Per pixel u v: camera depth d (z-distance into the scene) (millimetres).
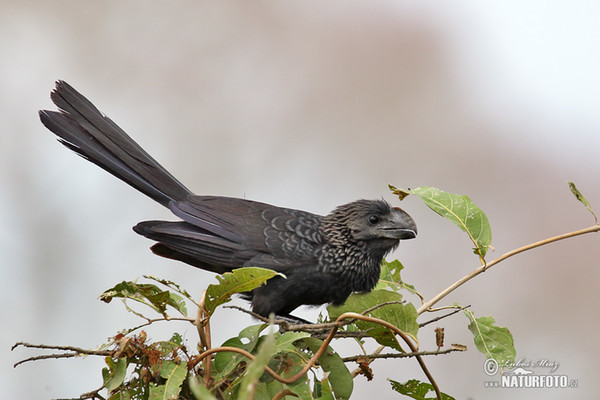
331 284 10219
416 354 7375
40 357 6734
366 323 7941
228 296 7148
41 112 10422
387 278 10336
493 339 8086
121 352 6816
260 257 10109
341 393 7473
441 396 7508
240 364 7211
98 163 10469
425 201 8805
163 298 7156
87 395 6996
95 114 10609
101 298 7168
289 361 7121
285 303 10305
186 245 10211
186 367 6887
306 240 10258
